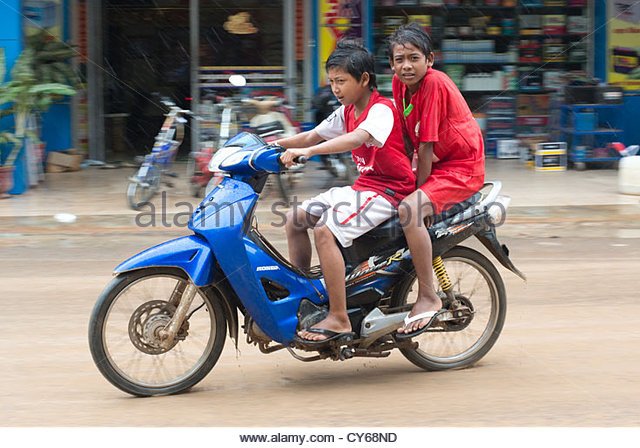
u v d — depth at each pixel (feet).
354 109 25.66
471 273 28.60
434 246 26.16
